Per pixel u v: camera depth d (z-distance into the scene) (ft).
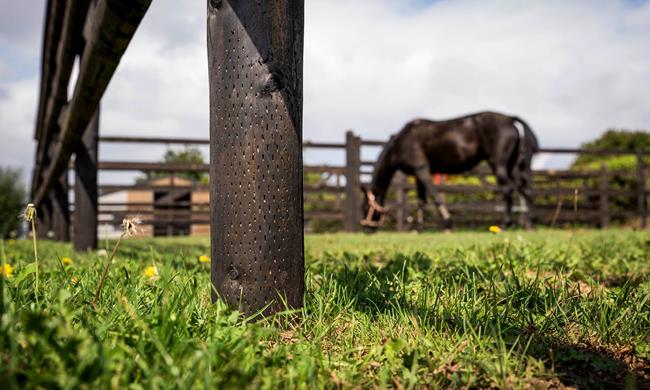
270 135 5.23
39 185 37.99
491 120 29.35
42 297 5.44
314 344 4.64
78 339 3.48
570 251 12.99
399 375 4.26
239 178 5.24
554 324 5.55
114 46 8.07
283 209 5.32
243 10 5.19
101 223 33.83
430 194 31.22
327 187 36.35
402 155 31.37
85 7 8.83
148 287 6.38
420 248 14.53
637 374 4.55
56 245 25.44
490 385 4.15
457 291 6.82
